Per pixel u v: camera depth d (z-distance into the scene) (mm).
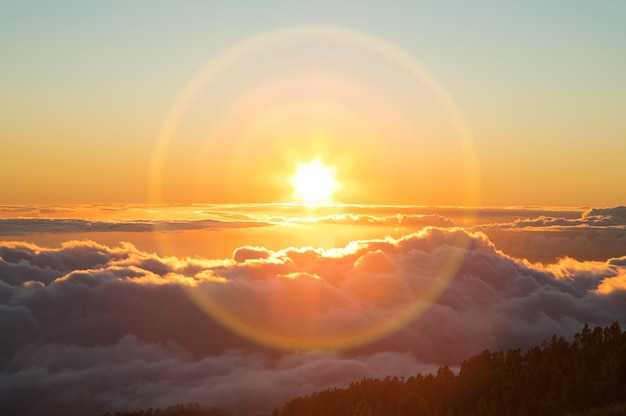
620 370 83562
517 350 110250
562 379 86875
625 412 70562
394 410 108500
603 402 77688
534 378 93375
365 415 106812
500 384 97500
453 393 105438
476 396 100812
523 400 87000
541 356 104875
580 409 77625
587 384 81750
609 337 102750
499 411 86312
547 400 82062
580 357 96688
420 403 102312
